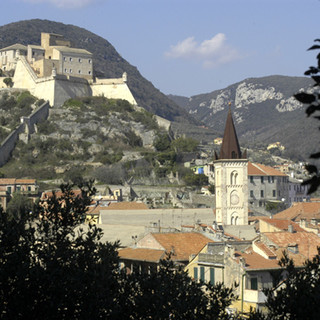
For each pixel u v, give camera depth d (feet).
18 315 224.74
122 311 230.48
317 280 231.09
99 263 242.17
